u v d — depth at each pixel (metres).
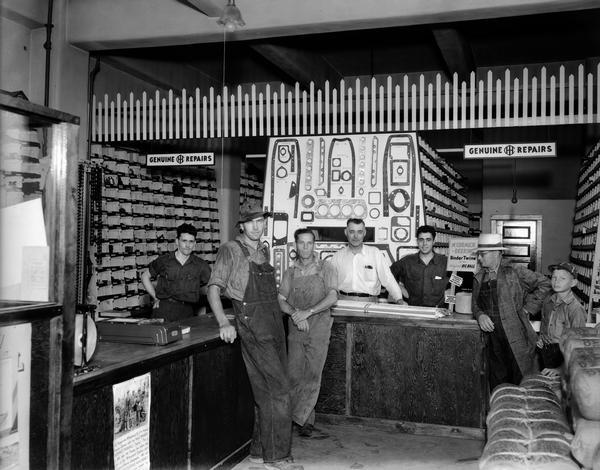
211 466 3.67
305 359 4.70
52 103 6.95
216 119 7.93
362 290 5.50
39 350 2.20
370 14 6.21
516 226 11.45
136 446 2.89
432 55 9.94
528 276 4.66
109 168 7.52
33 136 2.19
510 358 4.64
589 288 6.87
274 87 11.29
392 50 9.67
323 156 7.00
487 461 2.44
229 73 10.72
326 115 6.98
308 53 9.35
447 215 8.62
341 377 5.07
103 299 7.04
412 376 4.89
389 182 6.80
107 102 7.43
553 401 3.06
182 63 9.91
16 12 6.52
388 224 6.79
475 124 6.33
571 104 5.94
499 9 5.87
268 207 7.15
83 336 2.61
